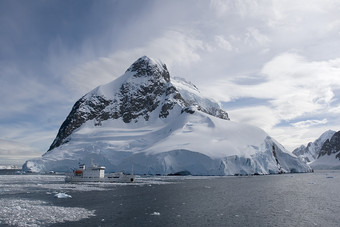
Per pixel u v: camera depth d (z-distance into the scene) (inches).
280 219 1752.0
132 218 1718.8
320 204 2316.7
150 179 5305.1
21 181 4682.6
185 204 2257.6
